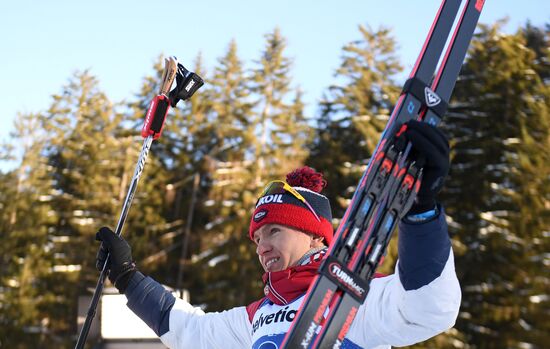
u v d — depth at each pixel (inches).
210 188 1942.7
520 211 1519.4
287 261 132.6
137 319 321.7
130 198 156.7
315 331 96.3
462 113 1657.2
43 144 2021.4
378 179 96.6
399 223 100.5
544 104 1619.1
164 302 159.2
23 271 1784.0
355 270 97.2
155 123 154.8
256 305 144.3
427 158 94.1
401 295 105.6
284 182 136.7
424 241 98.7
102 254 159.0
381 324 112.6
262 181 1841.8
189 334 153.9
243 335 144.6
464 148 1615.4
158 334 158.1
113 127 2049.7
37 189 1930.4
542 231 1510.8
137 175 156.3
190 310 159.5
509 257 1481.3
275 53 2094.0
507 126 1614.2
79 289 1813.5
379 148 97.3
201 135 2014.0
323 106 1781.5
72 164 1971.0
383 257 97.9
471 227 1520.7
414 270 100.6
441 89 101.9
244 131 1973.4
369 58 1831.9
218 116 2021.4
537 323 1441.9
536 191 1529.3
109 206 1894.7
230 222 1716.3
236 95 2057.1
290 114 2026.3
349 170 1552.7
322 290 96.7
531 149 1555.1
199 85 156.6
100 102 2066.9
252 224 138.4
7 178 1956.2
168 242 1844.2
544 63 1798.7
